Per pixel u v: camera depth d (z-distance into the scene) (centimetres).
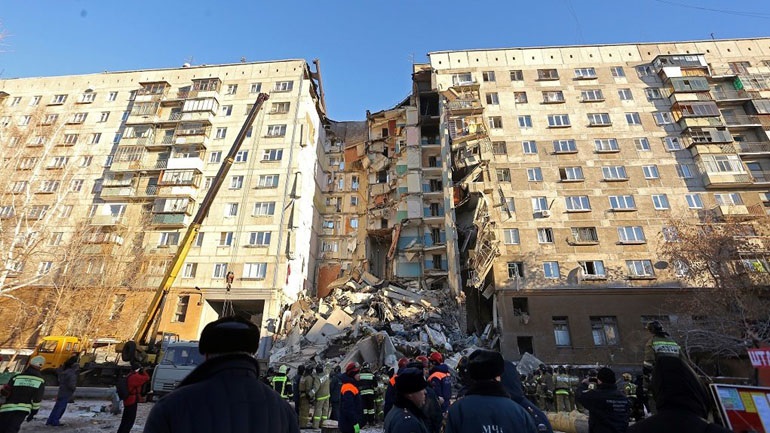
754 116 3391
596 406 502
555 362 2648
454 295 3128
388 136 4509
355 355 2141
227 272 3353
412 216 3784
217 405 207
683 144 3303
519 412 314
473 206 3538
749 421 344
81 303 3038
